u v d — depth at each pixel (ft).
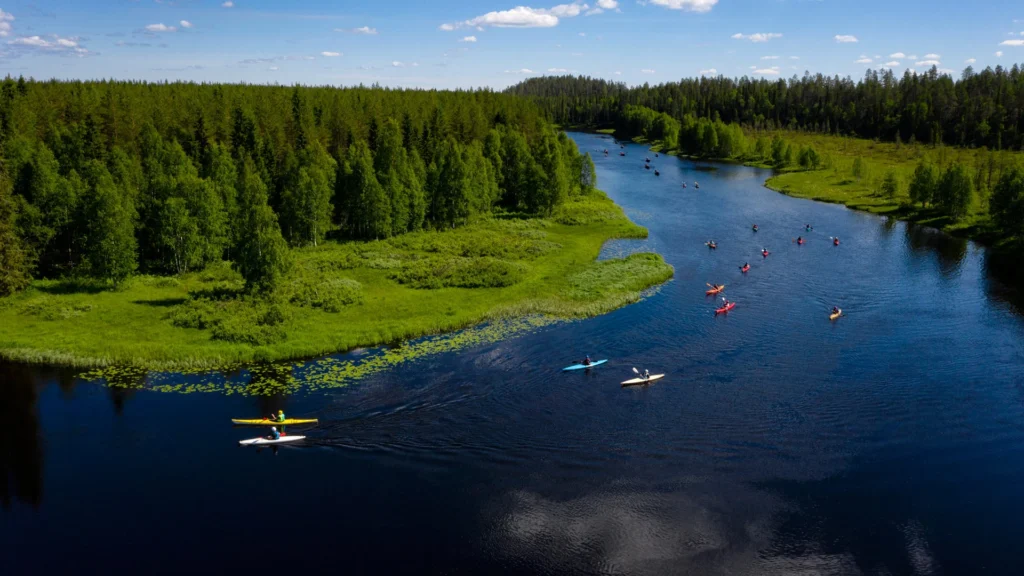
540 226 390.01
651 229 386.52
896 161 622.13
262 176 370.94
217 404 172.14
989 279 277.03
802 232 375.45
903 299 250.57
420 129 506.89
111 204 261.44
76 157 354.95
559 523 124.77
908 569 112.37
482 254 321.73
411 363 196.44
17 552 116.47
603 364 194.18
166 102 502.79
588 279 275.59
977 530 121.80
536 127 624.18
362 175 349.61
